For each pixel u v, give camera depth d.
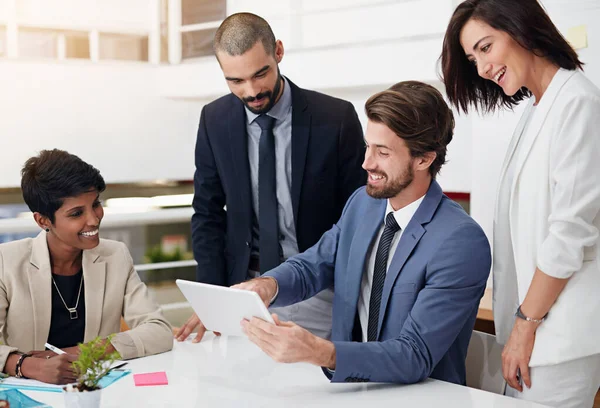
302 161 2.35
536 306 1.75
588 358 1.75
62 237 1.94
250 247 2.44
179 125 5.38
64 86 4.93
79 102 5.00
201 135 2.51
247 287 1.91
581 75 1.78
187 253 6.82
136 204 6.36
